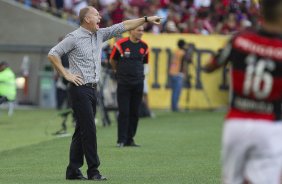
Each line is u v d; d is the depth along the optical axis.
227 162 18.47
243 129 18.16
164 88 72.50
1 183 29.73
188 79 71.38
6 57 78.31
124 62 41.22
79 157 30.48
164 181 30.11
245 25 71.19
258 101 18.28
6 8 79.31
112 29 30.25
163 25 76.94
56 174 32.28
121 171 33.00
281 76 18.25
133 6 78.75
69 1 83.81
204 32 75.62
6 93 57.84
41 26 79.00
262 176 18.02
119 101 41.53
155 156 37.97
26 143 45.03
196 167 34.22
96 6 72.94
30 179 30.75
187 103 71.88
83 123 29.50
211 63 18.94
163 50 72.69
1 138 48.00
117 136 45.00
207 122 57.78
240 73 18.44
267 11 18.50
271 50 18.31
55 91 75.19
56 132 49.78
